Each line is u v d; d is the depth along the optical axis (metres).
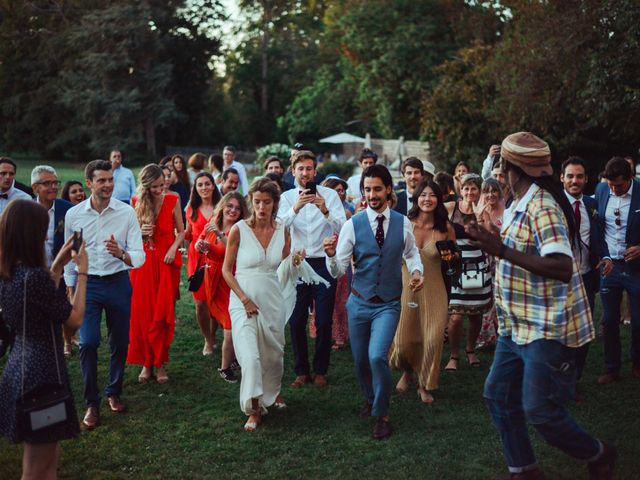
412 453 4.48
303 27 58.53
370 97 30.17
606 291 5.84
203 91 53.09
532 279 3.61
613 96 13.38
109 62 45.41
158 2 48.16
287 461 4.37
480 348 6.91
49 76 50.50
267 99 59.66
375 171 4.82
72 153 50.91
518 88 15.79
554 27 14.77
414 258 4.99
